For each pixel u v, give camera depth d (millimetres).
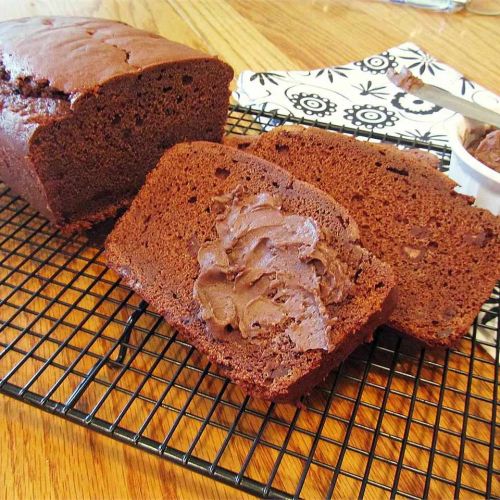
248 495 176
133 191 283
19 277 246
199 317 199
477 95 388
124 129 260
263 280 196
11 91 248
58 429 191
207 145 246
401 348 216
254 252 201
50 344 218
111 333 222
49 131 234
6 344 206
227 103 295
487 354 216
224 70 281
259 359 188
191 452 172
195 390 189
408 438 190
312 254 190
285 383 179
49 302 234
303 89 396
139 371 196
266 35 461
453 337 206
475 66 427
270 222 207
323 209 215
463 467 182
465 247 223
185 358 209
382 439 189
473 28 481
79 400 198
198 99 281
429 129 360
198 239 224
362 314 191
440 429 180
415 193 236
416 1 510
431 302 215
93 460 183
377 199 239
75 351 216
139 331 221
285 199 222
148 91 258
